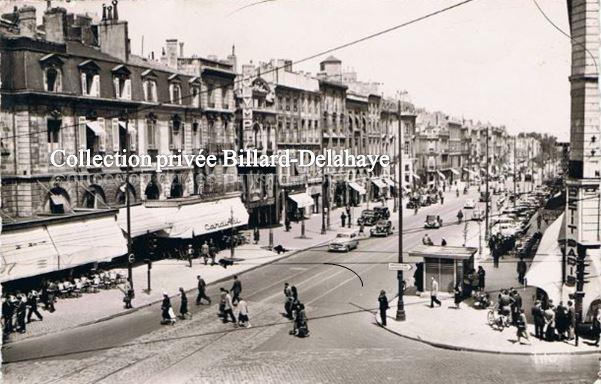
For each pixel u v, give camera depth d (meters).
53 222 32.62
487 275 38.53
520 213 62.66
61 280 34.00
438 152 121.56
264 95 62.03
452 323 27.30
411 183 102.12
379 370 20.77
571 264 24.66
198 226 43.78
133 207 41.91
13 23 36.00
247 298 32.66
